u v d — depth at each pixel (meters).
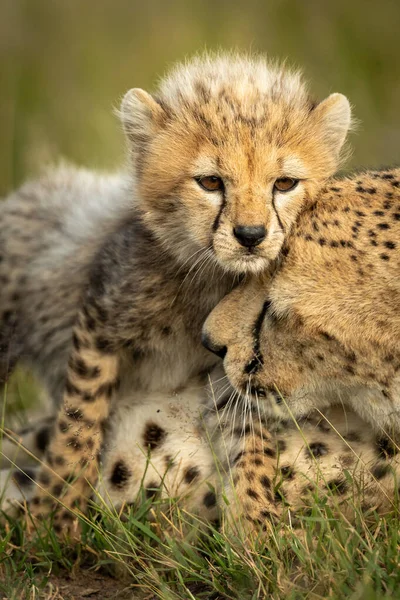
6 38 17.55
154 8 18.33
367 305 7.22
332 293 7.28
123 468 8.44
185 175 8.67
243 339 7.73
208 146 8.57
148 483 8.35
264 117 8.66
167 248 8.88
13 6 17.83
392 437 7.69
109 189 11.56
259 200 8.30
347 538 7.13
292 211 8.46
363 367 7.34
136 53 17.66
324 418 7.81
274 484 7.73
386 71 17.02
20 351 10.86
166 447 8.37
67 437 8.64
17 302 10.90
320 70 16.92
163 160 8.87
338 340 7.32
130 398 9.02
